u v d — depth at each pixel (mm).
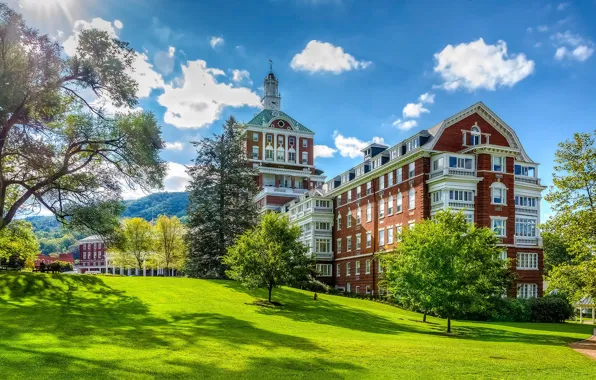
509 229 48500
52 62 28141
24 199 31031
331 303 40344
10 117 28250
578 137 27797
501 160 49250
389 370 14562
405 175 52625
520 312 43562
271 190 86188
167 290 35844
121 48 30891
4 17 26719
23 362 12508
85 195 34281
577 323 45594
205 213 50156
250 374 13031
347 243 66625
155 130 32781
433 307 28484
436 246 28812
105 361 13359
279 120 93812
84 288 32812
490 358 18109
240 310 30781
